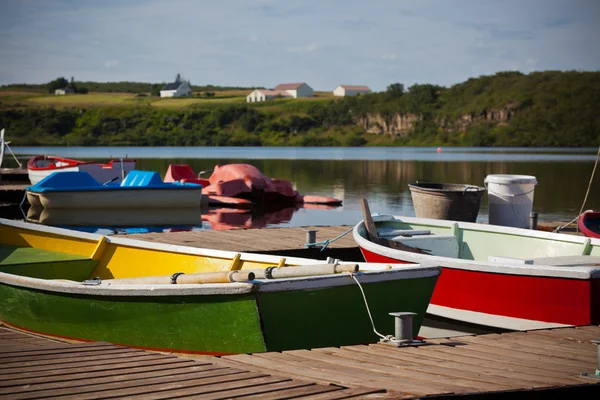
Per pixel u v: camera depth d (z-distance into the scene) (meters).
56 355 5.43
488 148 104.94
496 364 5.40
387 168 47.47
